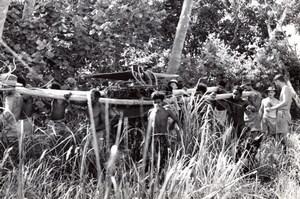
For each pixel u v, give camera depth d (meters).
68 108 7.40
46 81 9.19
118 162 5.60
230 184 5.10
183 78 12.65
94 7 10.91
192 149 6.46
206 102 7.51
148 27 11.99
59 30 9.79
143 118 7.31
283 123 8.50
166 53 14.21
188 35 19.22
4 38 9.51
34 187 5.03
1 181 5.12
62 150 6.07
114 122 7.16
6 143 5.98
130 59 12.52
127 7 10.57
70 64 10.20
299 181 6.54
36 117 7.68
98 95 6.66
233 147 6.65
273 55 16.30
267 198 5.95
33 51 9.70
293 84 17.53
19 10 10.36
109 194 4.28
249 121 8.41
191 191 4.87
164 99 7.04
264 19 19.05
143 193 4.61
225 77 14.26
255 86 15.69
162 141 6.40
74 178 5.49
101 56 10.30
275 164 7.35
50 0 9.79
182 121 7.25
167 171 5.17
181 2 18.45
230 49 17.86
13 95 6.62
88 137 5.55
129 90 7.52
